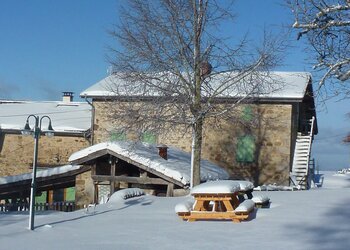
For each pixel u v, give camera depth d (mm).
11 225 11484
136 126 17328
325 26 9836
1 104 29922
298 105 24328
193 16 16922
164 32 16953
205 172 19094
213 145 23141
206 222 11000
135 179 18875
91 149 19328
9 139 25375
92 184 21250
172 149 22359
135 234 9977
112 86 21594
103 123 23656
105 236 9883
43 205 21297
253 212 11820
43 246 9047
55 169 22000
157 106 16828
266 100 22203
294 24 10055
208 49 17047
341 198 14039
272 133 22578
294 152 23656
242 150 22891
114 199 15984
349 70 9984
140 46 17203
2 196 22172
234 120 18078
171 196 17828
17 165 25234
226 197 11062
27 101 30703
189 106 16906
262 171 22656
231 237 9422
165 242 9156
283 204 12953
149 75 17172
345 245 8445
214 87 18031
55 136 24969
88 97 23469
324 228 9875
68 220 12211
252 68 17000
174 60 16984
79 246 8977
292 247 8477
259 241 9008
